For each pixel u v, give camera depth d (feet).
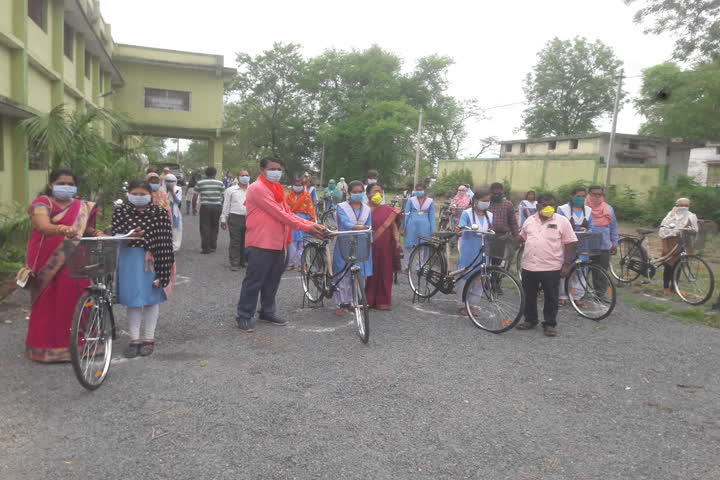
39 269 14.67
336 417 12.29
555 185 100.17
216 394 13.32
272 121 166.81
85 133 33.78
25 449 10.50
